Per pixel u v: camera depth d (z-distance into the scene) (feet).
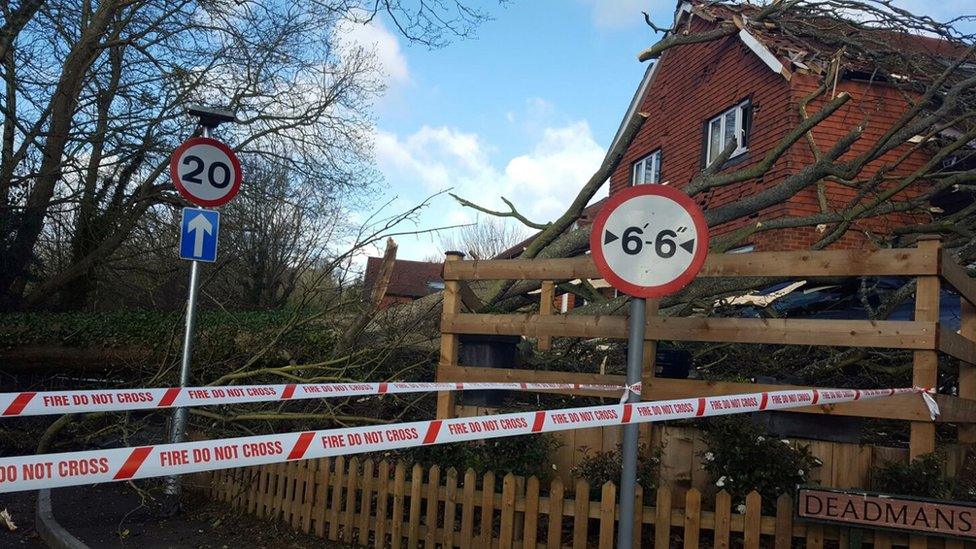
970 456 18.02
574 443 18.04
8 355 32.17
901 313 26.66
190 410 22.33
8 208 41.24
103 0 41.70
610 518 14.48
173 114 43.14
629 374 11.74
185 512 20.76
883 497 12.08
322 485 18.54
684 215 11.50
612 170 25.63
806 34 40.57
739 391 16.43
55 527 18.63
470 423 12.01
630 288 11.64
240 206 50.37
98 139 42.09
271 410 23.41
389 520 17.43
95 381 33.40
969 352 17.78
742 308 27.89
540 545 15.30
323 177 50.60
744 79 49.03
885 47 35.14
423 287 103.65
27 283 46.93
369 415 23.65
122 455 10.27
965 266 26.76
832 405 15.33
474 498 16.16
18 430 26.43
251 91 46.24
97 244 45.14
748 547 13.44
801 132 25.55
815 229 42.63
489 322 19.42
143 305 49.32
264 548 17.65
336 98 49.24
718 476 15.43
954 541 12.11
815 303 28.19
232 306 46.44
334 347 26.32
